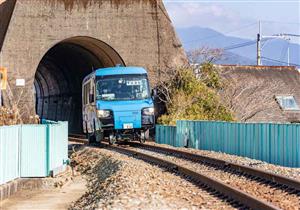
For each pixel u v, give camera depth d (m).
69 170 19.72
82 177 18.83
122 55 35.06
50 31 34.06
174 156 21.44
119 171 16.44
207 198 11.24
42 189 15.79
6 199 14.02
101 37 34.75
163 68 35.38
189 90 33.50
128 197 11.15
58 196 14.64
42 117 61.47
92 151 25.05
